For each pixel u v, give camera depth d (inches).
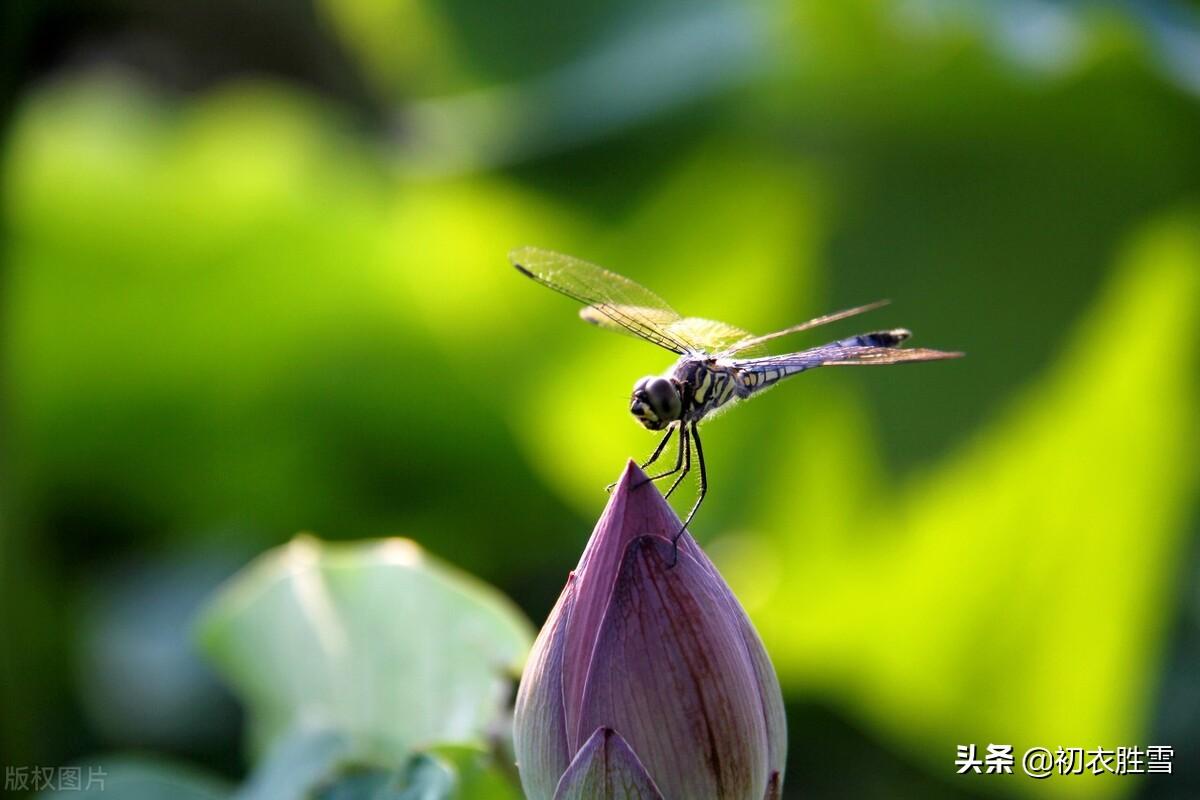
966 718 42.8
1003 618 41.5
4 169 40.3
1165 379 38.6
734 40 44.9
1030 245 44.6
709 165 45.8
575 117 46.2
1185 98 39.2
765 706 29.9
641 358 46.4
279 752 33.4
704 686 29.5
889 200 45.8
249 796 33.4
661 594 29.5
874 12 40.0
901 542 42.4
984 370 43.9
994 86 41.3
